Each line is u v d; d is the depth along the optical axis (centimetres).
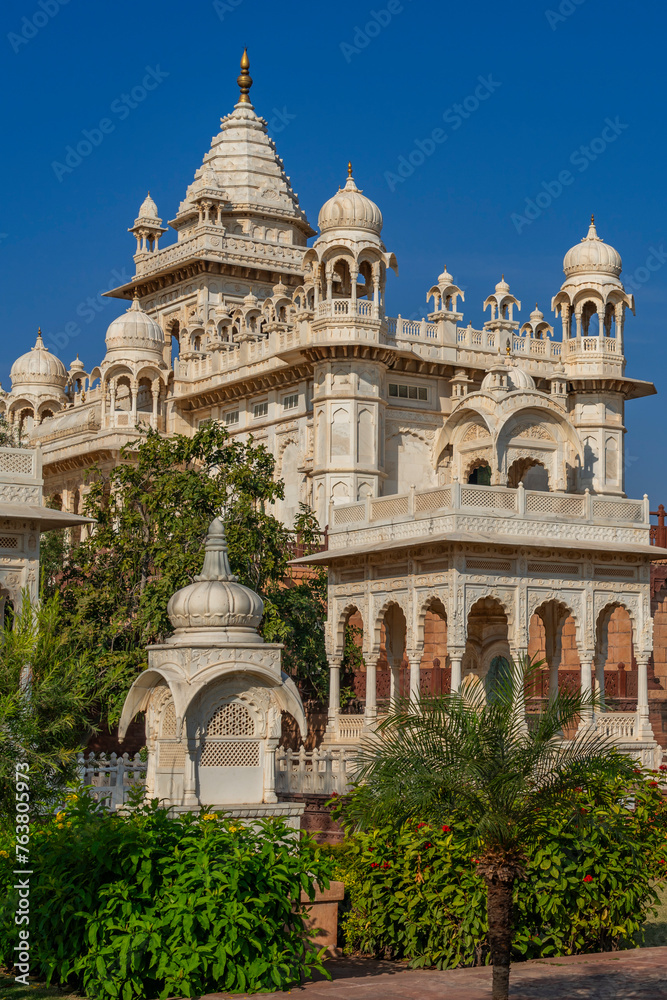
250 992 1458
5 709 1842
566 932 1744
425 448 5647
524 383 4912
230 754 1777
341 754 3034
